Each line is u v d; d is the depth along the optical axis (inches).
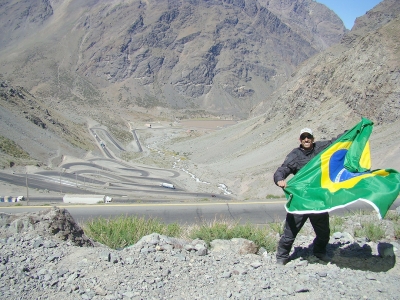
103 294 172.4
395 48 2576.3
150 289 179.0
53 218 239.5
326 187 219.3
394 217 352.8
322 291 182.5
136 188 2416.3
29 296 169.3
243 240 263.6
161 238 235.5
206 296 175.8
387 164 1569.9
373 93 2423.7
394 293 180.9
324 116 2805.1
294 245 269.1
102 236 273.6
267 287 185.6
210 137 4955.7
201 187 2452.0
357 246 258.1
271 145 3019.2
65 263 200.4
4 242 218.8
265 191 1902.1
